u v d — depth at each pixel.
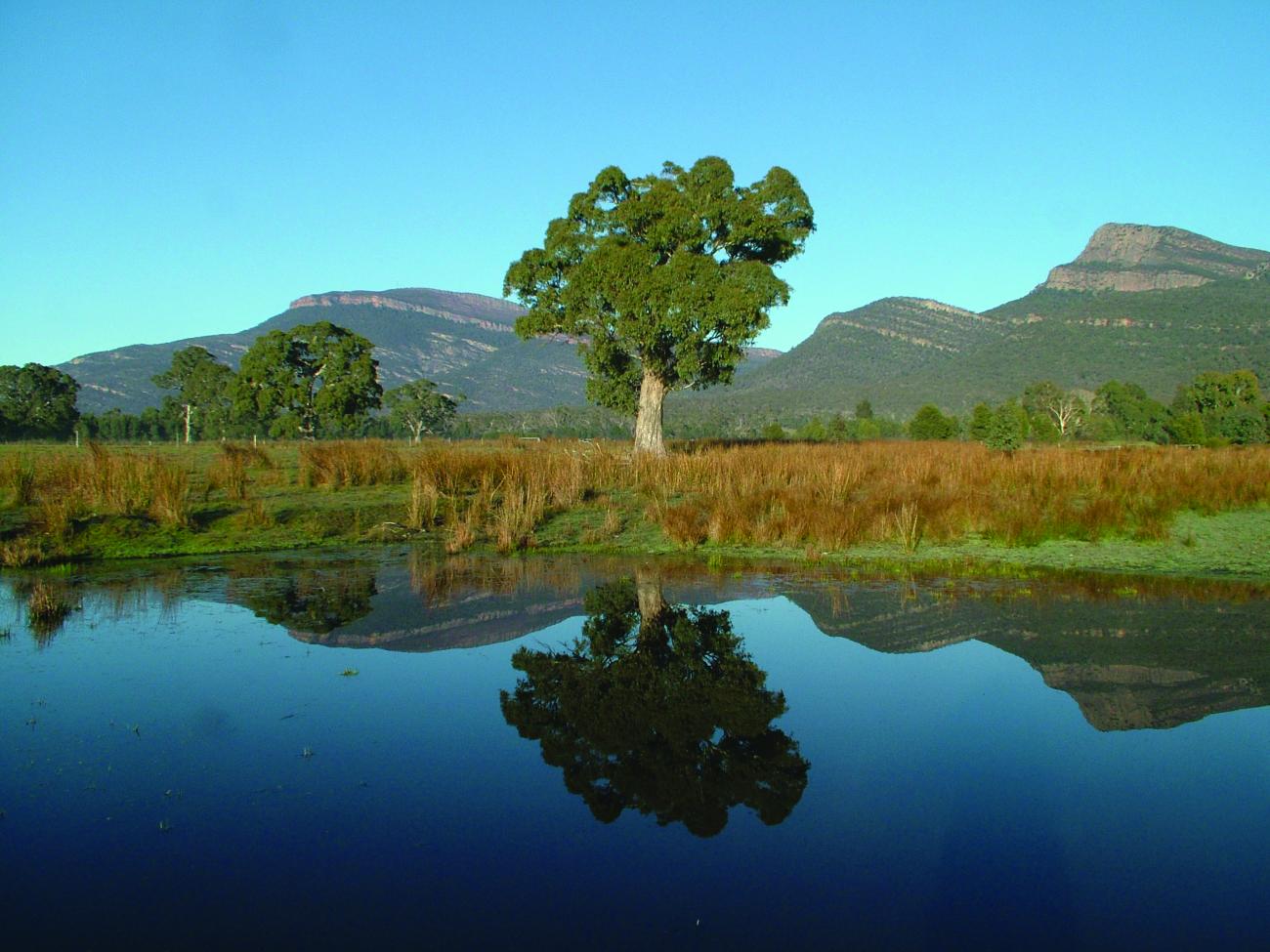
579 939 4.09
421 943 4.04
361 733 6.43
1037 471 18.50
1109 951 4.05
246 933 4.11
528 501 15.67
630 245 23.00
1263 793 5.65
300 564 12.30
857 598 10.52
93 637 8.67
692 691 7.41
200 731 6.40
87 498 14.54
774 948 4.05
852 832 5.15
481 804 5.43
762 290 22.22
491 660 8.13
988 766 6.00
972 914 4.35
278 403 54.94
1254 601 10.20
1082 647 8.52
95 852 4.80
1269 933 4.20
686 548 13.52
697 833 5.12
